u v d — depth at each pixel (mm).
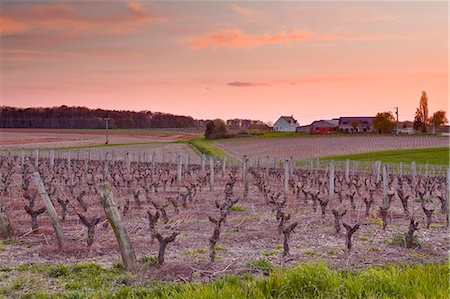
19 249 11961
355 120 156750
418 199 23844
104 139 114750
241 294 8328
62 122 137375
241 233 14234
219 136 121438
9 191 22234
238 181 32438
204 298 8016
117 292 8711
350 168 52656
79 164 41938
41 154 62812
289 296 8438
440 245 13164
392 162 63469
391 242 13188
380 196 25328
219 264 10805
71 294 8594
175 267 10250
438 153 74250
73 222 15375
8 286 9188
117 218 10125
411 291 8258
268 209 19578
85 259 11172
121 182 30031
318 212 19047
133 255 10180
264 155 76562
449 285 8453
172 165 46250
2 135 116125
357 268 10484
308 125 168750
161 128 157000
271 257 11609
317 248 12609
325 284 8609
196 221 16203
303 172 37062
